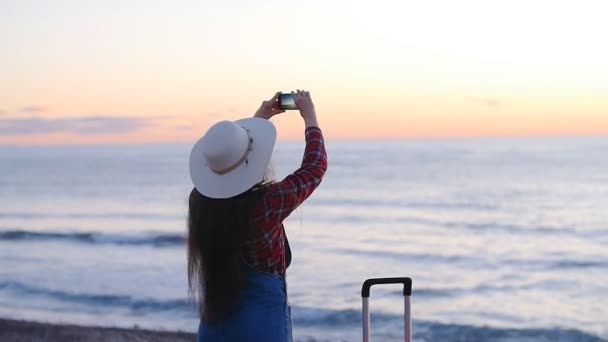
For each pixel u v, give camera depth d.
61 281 26.14
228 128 3.62
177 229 46.41
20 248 36.25
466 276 28.61
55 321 19.08
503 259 32.88
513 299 23.97
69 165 158.88
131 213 58.03
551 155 151.62
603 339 18.33
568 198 63.44
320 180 3.75
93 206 64.69
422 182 85.31
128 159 191.62
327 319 19.38
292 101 3.93
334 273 28.44
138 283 25.62
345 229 45.16
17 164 170.00
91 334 12.66
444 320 19.95
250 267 3.70
